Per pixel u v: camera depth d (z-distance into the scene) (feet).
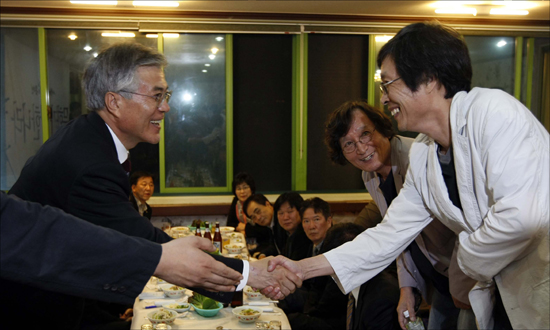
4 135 16.89
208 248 3.73
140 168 17.79
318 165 18.58
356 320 7.23
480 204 4.17
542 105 18.70
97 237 3.11
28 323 4.23
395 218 5.29
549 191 3.82
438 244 5.92
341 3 15.71
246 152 18.38
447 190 4.66
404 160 6.28
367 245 5.32
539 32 18.04
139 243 3.30
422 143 4.98
